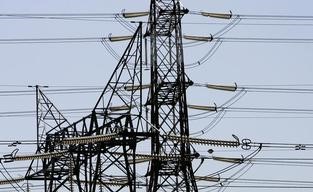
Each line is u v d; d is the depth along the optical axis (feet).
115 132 220.43
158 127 264.11
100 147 225.56
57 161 255.09
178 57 271.90
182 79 270.67
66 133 246.68
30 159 225.56
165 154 255.29
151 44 271.49
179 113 267.18
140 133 218.18
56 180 261.24
